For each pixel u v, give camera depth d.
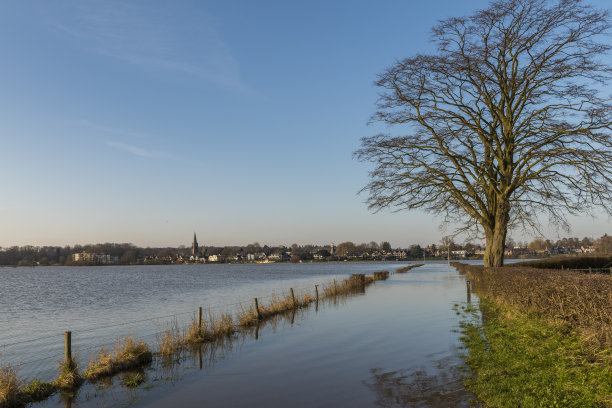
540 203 23.59
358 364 10.02
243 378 9.48
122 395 8.93
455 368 9.02
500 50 22.62
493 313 15.51
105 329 19.95
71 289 57.12
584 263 34.03
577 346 8.67
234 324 17.44
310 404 7.51
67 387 9.71
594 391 6.48
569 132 21.16
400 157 26.58
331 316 18.53
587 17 20.27
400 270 73.06
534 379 7.38
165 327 19.19
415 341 12.16
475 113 24.78
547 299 11.63
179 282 69.94
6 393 8.64
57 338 18.20
